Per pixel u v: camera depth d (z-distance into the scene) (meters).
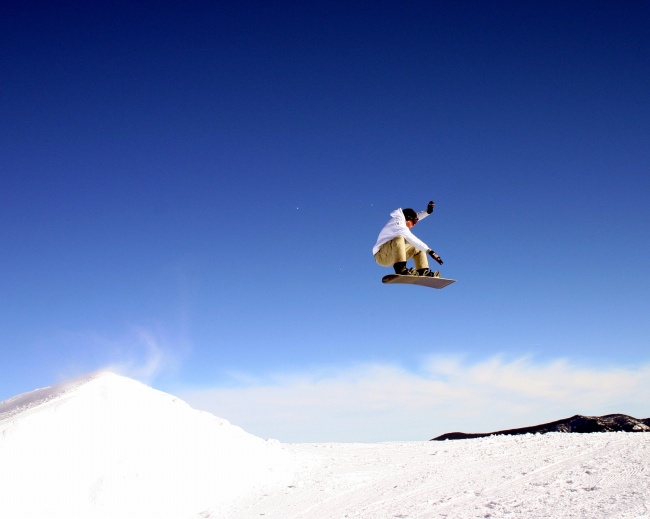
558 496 8.61
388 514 8.19
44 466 8.57
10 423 9.41
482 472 10.84
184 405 12.39
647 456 11.26
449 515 7.93
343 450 14.73
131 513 8.30
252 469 10.71
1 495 7.80
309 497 9.43
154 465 9.35
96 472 8.81
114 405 10.66
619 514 7.31
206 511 8.88
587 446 12.94
